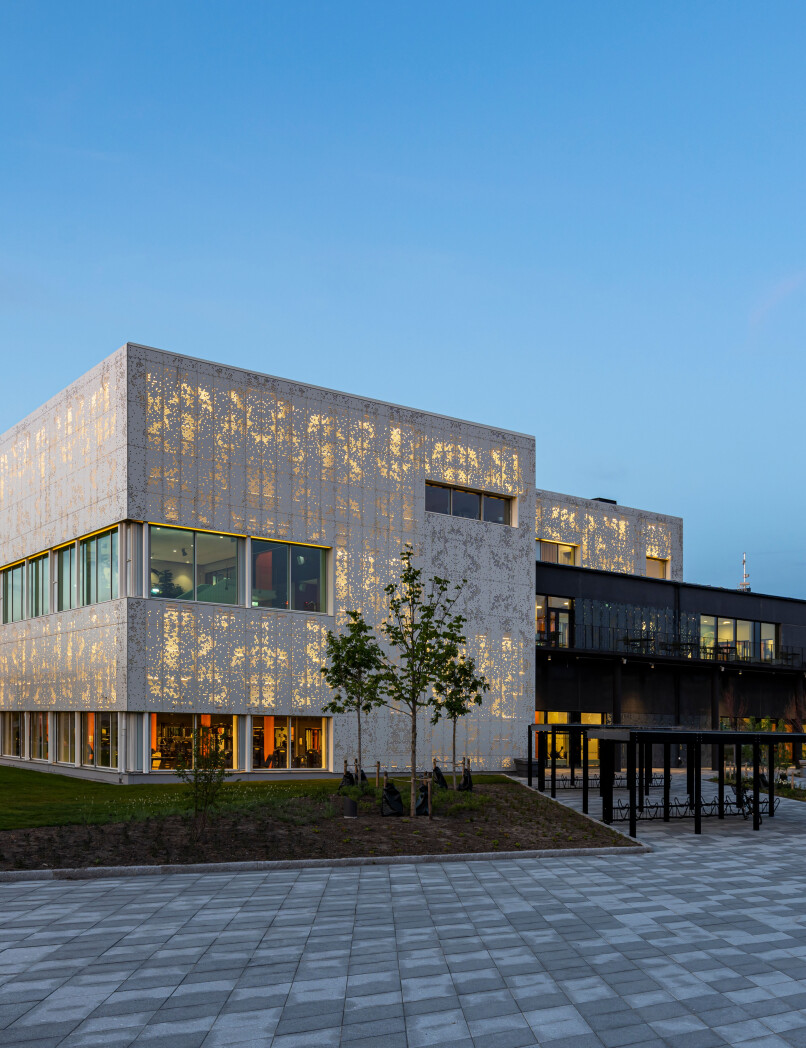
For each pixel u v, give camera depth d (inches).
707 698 2176.4
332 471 1467.8
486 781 1408.7
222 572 1337.4
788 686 2394.2
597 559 2178.9
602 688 1932.8
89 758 1331.2
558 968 398.0
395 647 1491.1
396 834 844.6
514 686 1676.9
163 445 1286.9
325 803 1017.5
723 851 826.8
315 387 1462.8
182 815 872.3
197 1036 312.5
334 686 1196.5
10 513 1632.6
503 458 1726.1
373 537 1504.7
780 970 397.7
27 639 1536.7
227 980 374.9
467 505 1678.2
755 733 1029.8
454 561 1617.9
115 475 1273.4
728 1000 356.2
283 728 1365.7
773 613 2407.7
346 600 1456.7
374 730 1448.1
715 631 2269.9
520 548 1731.1
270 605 1380.4
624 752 1946.4
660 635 2126.0
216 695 1291.8
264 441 1391.5
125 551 1254.3
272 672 1350.9
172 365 1307.8
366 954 418.3
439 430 1627.7
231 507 1342.3
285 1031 318.0
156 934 452.1
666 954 424.5
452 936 455.8
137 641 1230.3
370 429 1526.8
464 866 713.6
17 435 1622.8
